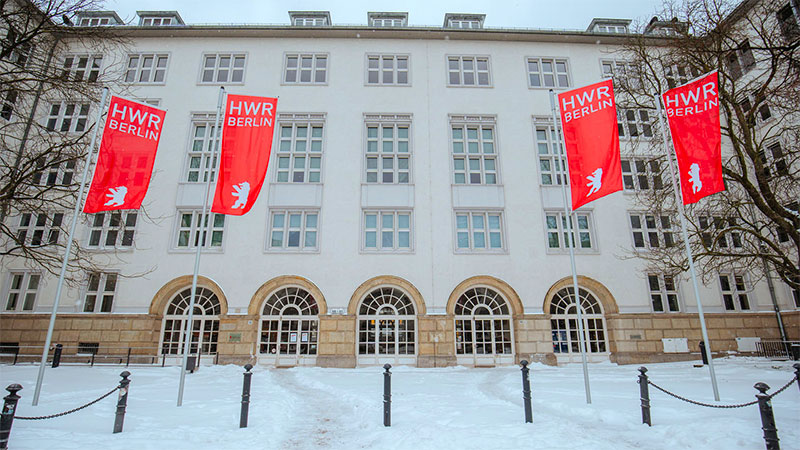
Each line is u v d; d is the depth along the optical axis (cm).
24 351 1836
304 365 1862
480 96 2208
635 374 1466
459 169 2133
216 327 1906
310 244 2006
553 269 1984
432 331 1878
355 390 1150
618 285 1981
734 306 2033
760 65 1936
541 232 2025
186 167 2072
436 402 940
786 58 1380
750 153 1393
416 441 631
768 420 571
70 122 2070
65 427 696
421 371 1692
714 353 1934
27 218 1978
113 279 1941
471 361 1889
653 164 1998
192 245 1969
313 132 2169
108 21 2409
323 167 2069
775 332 1970
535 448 588
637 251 1991
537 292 1953
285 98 2172
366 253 1956
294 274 1925
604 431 691
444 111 2175
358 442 668
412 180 2064
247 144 1229
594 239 2041
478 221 2061
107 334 1850
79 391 1041
